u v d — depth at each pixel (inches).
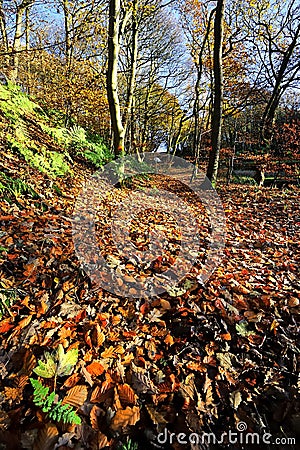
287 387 72.0
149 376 71.2
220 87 325.7
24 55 505.7
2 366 66.6
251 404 67.9
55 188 193.5
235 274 128.6
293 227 234.5
